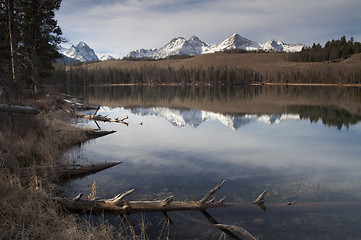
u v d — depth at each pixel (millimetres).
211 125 18844
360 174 8352
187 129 17109
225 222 5250
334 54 183750
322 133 15820
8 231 4129
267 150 11484
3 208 4734
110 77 139500
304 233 4848
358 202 6164
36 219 4668
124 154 10523
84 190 6785
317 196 6574
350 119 21844
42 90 22016
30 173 6883
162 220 5316
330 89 81875
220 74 138000
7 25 17250
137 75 144125
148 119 22188
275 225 5137
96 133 14516
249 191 6875
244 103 38281
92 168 8422
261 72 157375
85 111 27250
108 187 7031
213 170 8578
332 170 8719
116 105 35438
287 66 174250
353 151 11422
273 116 23891
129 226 5055
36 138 9945
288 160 9914
